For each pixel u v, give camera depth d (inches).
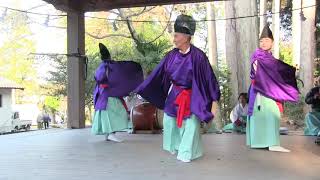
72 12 372.8
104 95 271.6
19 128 1074.7
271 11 930.7
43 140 283.4
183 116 195.0
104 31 884.6
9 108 1039.0
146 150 233.3
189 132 194.9
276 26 815.1
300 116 617.3
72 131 346.6
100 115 272.7
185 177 159.0
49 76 995.9
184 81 193.8
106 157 209.2
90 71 565.6
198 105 190.1
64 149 239.5
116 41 876.6
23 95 1300.4
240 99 344.2
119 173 167.9
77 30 372.8
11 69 1191.6
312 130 310.2
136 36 557.0
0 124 1013.8
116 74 271.4
